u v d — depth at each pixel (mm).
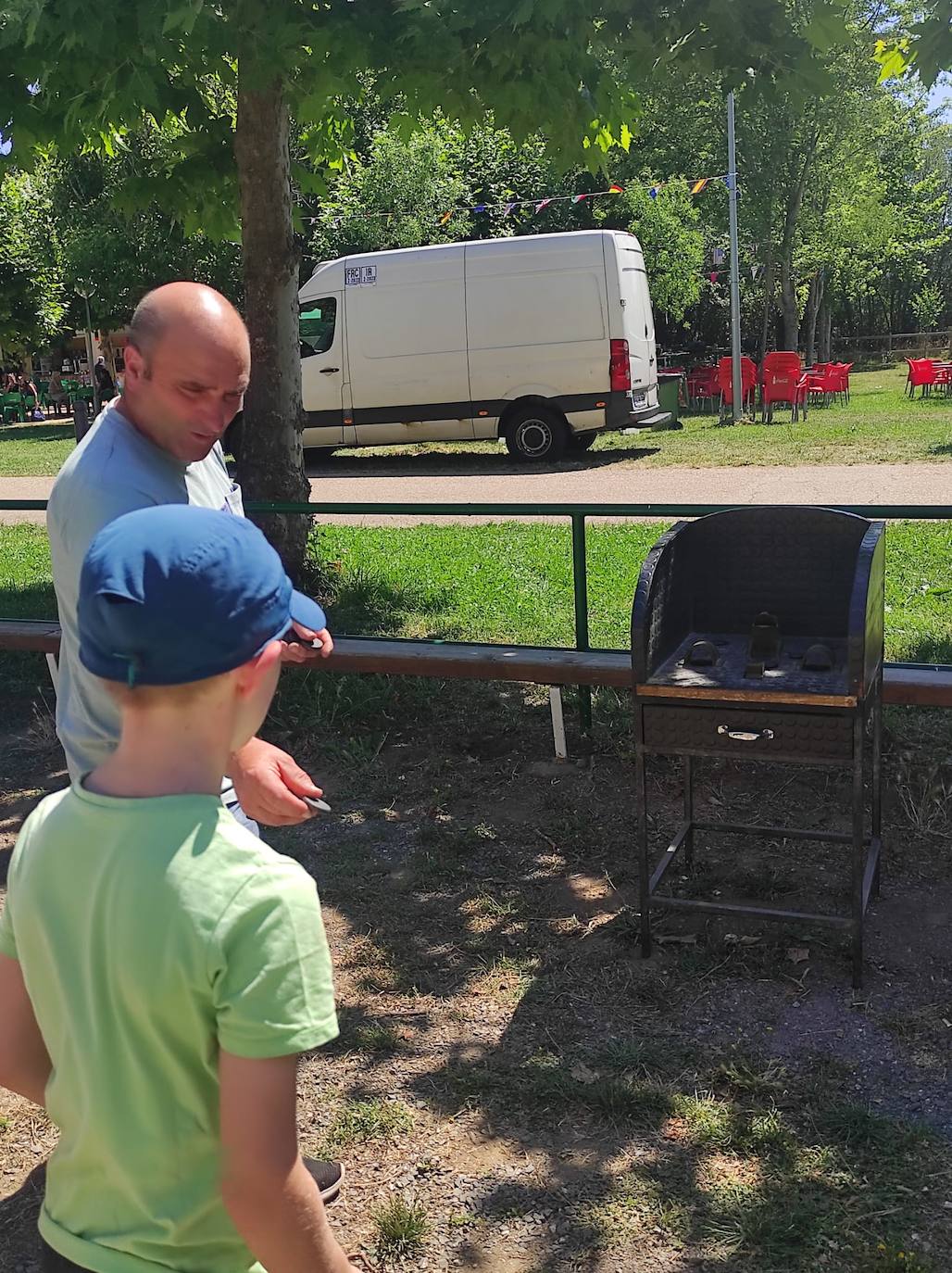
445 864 4141
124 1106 1241
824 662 3271
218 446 2549
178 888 1195
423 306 14984
